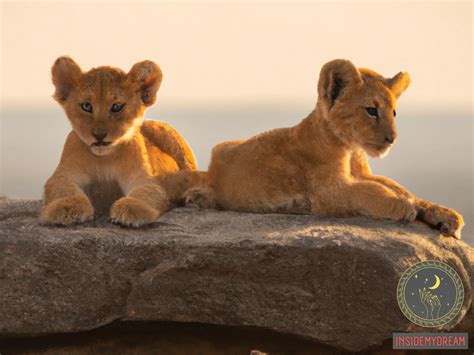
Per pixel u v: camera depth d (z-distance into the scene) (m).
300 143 13.69
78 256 12.34
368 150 13.14
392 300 11.95
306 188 13.55
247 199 13.86
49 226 12.89
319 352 12.45
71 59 13.73
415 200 13.58
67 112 13.73
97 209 14.18
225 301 12.33
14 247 12.41
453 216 13.11
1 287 12.45
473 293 12.63
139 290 12.38
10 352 12.82
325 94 13.20
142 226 12.98
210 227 13.08
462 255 12.82
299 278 12.15
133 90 13.77
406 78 13.54
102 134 13.34
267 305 12.26
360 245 12.05
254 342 12.62
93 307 12.43
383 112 13.05
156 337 12.77
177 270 12.27
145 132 15.09
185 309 12.41
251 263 12.15
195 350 12.73
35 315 12.48
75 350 12.78
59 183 13.60
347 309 12.11
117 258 12.32
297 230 12.65
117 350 12.77
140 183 13.91
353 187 13.26
